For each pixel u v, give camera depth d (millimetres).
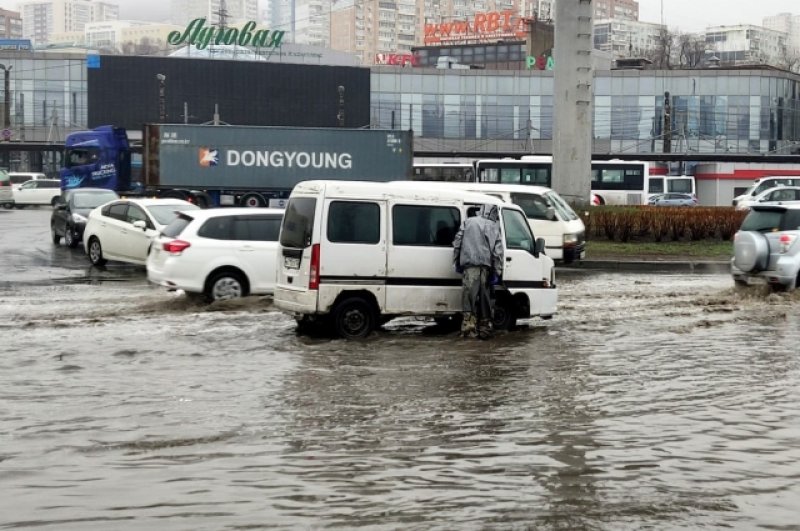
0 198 58562
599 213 33281
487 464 7691
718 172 72250
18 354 12484
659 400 10148
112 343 13391
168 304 17422
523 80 92875
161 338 13852
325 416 9320
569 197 35062
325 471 7473
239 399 10047
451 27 144500
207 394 10273
